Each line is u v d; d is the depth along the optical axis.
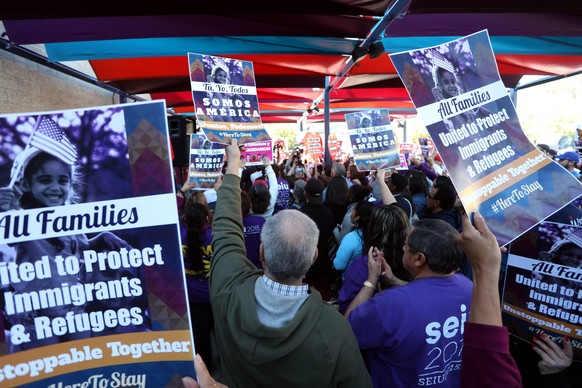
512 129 1.65
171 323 1.24
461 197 1.55
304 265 1.31
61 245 1.22
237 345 1.27
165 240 1.26
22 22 3.86
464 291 1.64
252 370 1.25
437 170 6.43
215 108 2.72
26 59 4.80
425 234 1.66
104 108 1.27
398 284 2.13
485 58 1.70
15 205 1.20
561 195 1.51
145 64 6.55
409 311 1.55
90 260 1.23
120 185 1.26
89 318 1.22
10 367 1.16
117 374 1.21
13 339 1.17
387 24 4.04
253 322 1.23
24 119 1.23
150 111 1.27
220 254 1.56
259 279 1.38
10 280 1.18
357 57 5.46
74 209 1.24
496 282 0.96
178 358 1.22
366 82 8.73
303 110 14.94
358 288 2.30
